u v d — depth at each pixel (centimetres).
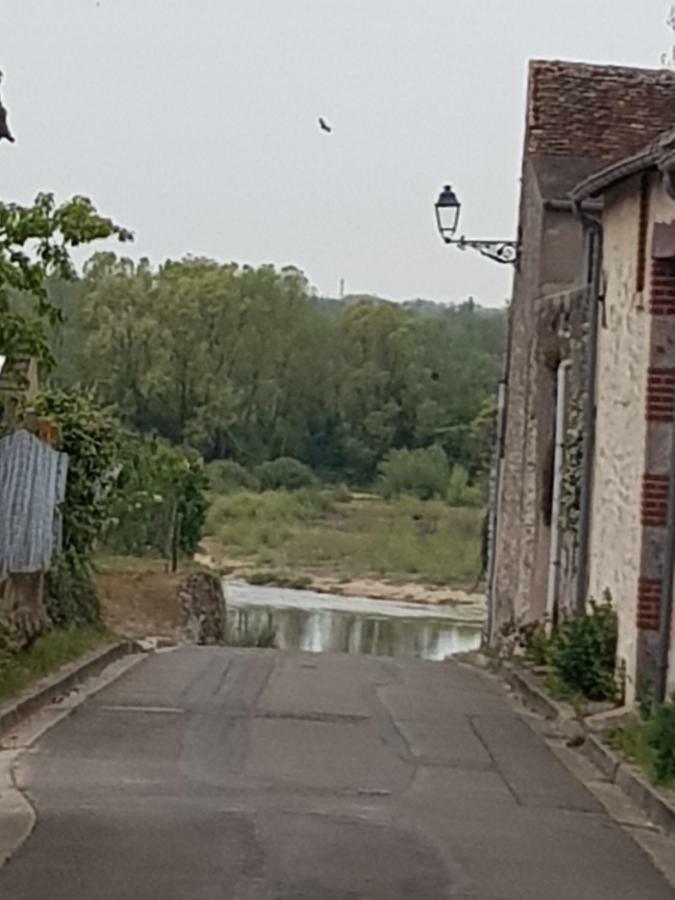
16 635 1722
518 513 2502
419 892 806
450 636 4250
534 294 2400
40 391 2073
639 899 836
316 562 6288
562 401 2122
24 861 841
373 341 7775
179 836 911
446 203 2544
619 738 1335
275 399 7381
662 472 1533
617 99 2516
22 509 1725
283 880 811
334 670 2069
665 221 1506
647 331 1545
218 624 3600
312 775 1164
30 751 1233
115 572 3394
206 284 7019
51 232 1639
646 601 1532
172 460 3600
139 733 1353
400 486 7369
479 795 1123
